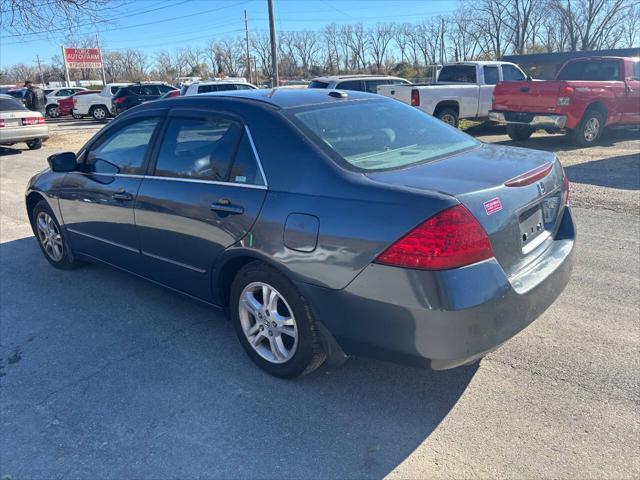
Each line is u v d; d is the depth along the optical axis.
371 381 3.14
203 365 3.39
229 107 3.33
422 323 2.43
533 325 3.64
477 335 2.43
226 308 3.51
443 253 2.35
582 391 2.93
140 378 3.27
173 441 2.71
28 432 2.82
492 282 2.44
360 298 2.57
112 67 80.81
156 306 4.29
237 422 2.83
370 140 3.13
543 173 2.98
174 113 3.68
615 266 4.59
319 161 2.82
